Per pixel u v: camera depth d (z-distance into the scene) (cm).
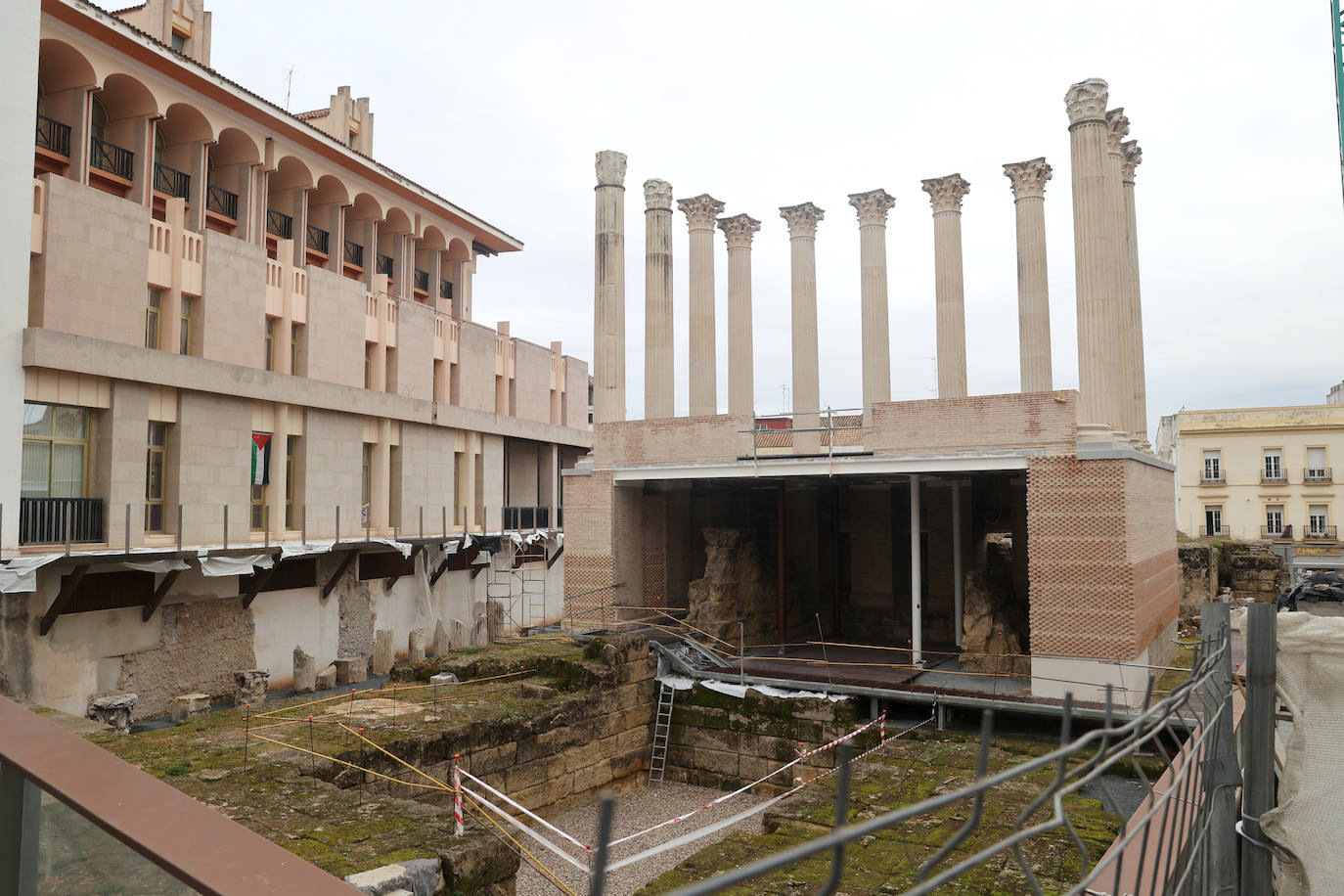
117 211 2127
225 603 2319
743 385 3167
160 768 1362
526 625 3828
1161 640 2494
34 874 238
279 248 2691
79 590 1939
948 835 1298
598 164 3064
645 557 3006
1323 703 601
